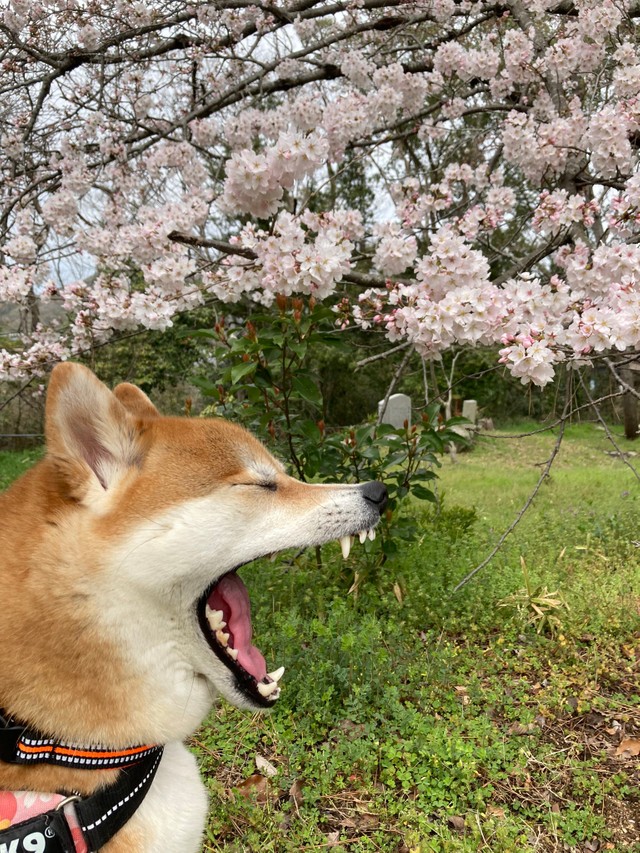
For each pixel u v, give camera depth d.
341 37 1.28
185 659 0.40
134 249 0.96
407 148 1.61
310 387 0.80
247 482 0.43
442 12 1.24
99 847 0.36
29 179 1.45
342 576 0.93
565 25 1.21
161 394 3.19
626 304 0.69
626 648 0.82
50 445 0.38
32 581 0.36
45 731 0.36
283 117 1.19
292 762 0.61
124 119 1.33
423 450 0.88
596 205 0.92
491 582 0.94
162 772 0.41
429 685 0.72
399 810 0.57
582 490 1.75
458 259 0.73
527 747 0.64
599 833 0.56
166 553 0.38
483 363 3.66
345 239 0.82
